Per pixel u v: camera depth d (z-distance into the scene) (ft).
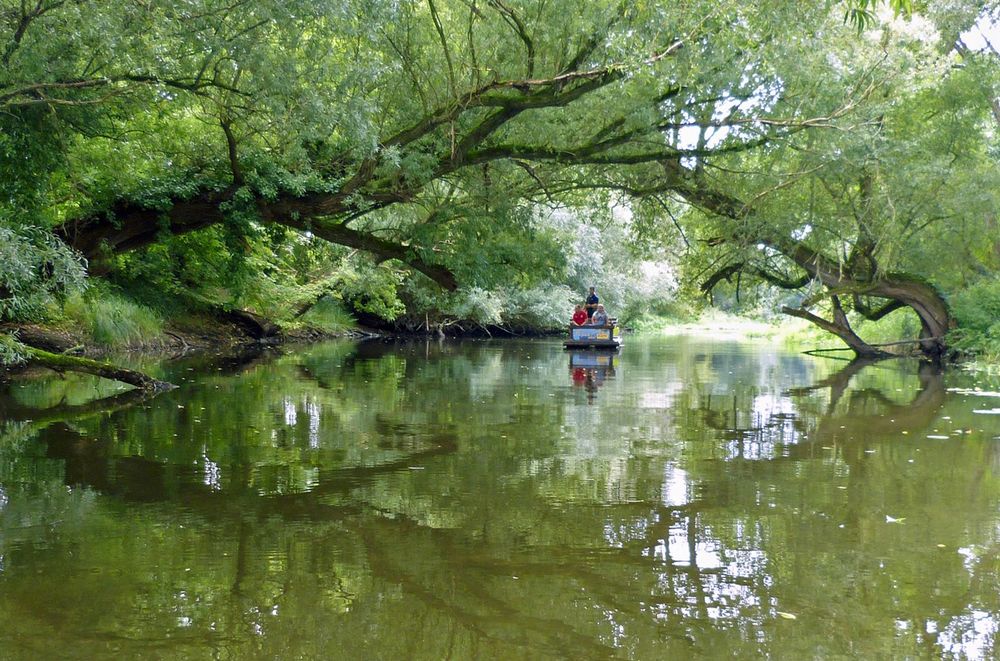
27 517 18.19
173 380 46.65
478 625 12.85
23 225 32.68
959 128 62.13
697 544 16.89
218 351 72.23
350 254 71.31
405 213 53.93
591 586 14.49
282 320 91.09
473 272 48.44
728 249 66.44
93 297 56.18
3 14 29.19
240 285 62.59
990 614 13.51
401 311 106.01
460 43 43.70
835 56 46.06
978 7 61.87
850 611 13.56
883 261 63.41
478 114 44.32
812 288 70.38
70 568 15.02
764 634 12.63
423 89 43.60
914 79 49.01
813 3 35.86
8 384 43.21
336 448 26.50
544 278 53.16
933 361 70.23
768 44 37.93
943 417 35.04
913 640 12.51
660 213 63.98
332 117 34.45
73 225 43.11
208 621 12.81
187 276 76.28
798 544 16.96
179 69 36.27
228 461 24.23
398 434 29.35
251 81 35.29
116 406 35.58
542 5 38.27
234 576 14.74
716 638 12.50
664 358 74.33
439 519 18.43
